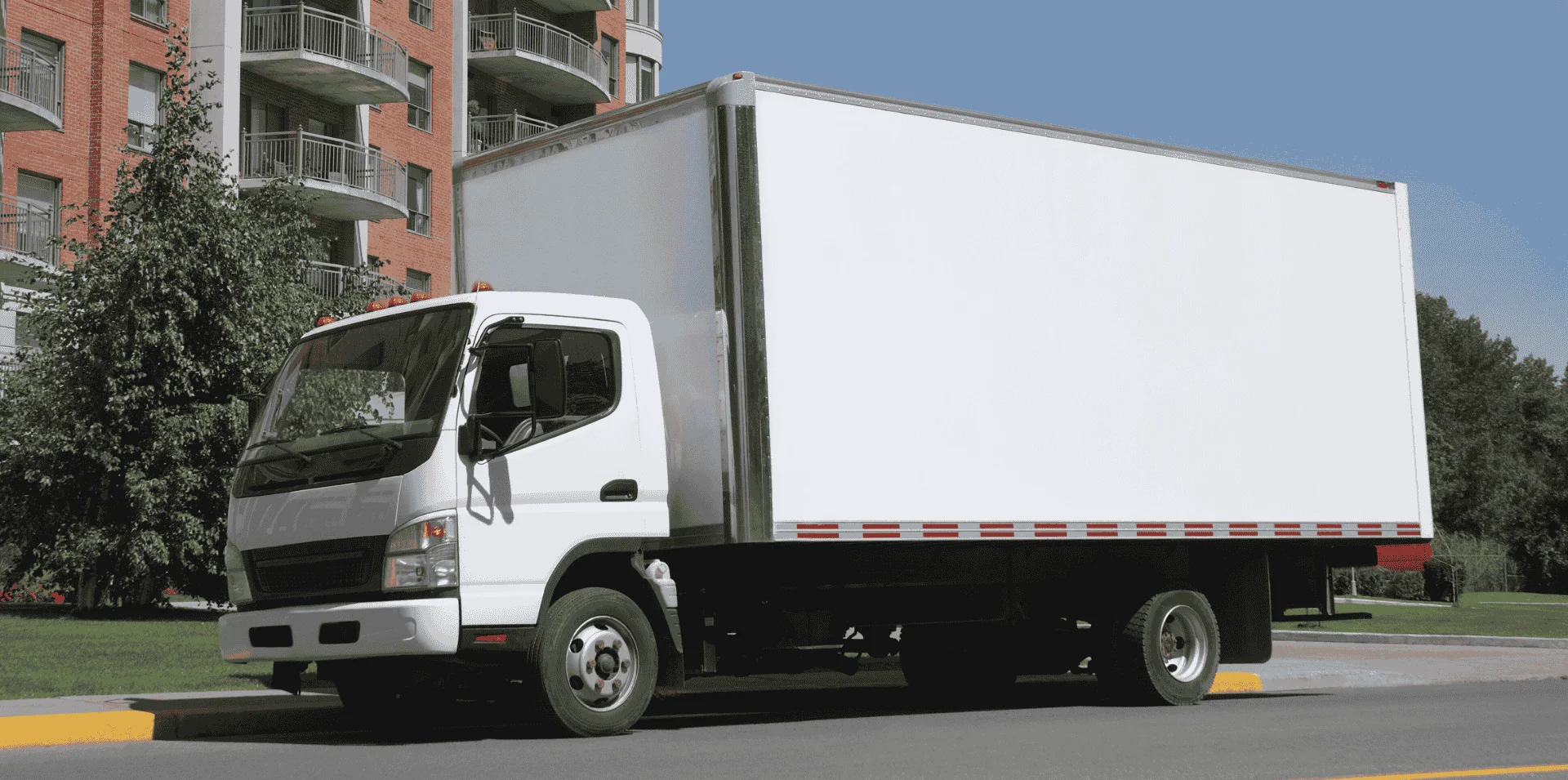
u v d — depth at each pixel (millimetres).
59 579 24094
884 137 10148
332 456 8836
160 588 25156
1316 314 12469
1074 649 11734
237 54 36000
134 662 13594
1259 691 13914
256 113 37938
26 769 7578
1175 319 11570
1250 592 12109
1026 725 9844
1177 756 8039
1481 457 86062
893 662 13109
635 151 10117
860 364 9859
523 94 49250
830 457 9664
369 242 41219
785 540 9406
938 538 10094
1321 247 12594
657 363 9828
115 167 33094
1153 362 11398
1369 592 44094
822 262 9758
